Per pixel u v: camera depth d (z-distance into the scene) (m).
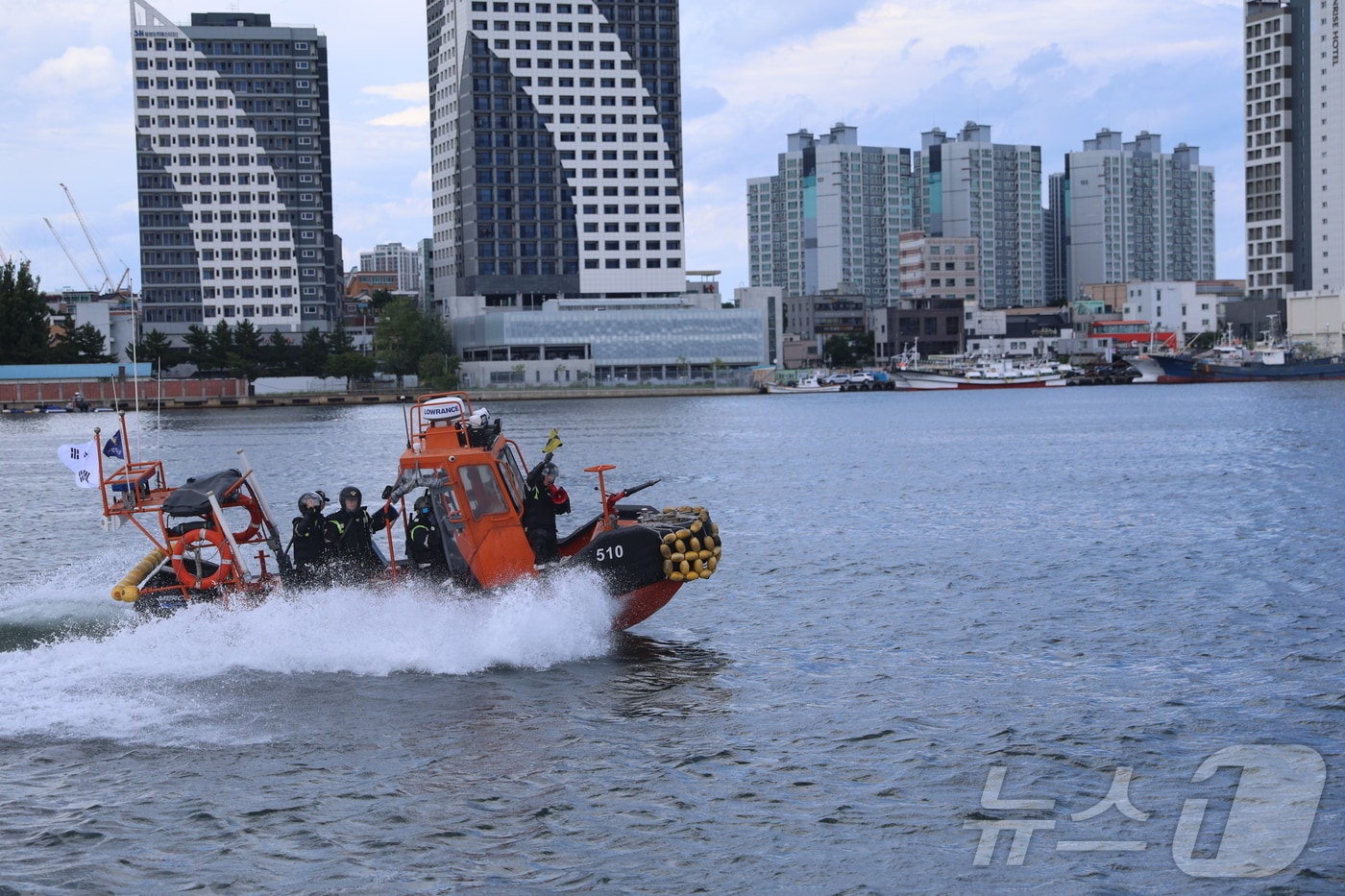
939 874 12.34
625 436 91.50
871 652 20.56
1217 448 69.50
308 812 13.60
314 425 114.94
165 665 18.30
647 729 16.25
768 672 19.14
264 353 187.88
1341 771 14.79
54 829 13.19
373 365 189.50
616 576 19.06
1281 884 12.15
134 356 19.55
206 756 15.15
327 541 18.91
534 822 13.41
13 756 15.12
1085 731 16.28
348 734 15.88
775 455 70.12
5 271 163.75
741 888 12.05
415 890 11.97
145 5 199.25
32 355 161.75
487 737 15.85
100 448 18.84
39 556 32.75
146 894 11.90
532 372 197.12
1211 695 17.88
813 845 12.91
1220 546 31.64
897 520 38.81
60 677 17.75
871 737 16.05
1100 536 34.19
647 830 13.24
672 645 20.95
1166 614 23.50
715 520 39.25
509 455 19.77
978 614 23.73
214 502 18.64
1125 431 88.31
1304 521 36.06
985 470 58.47
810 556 31.11
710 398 193.62
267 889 11.98
